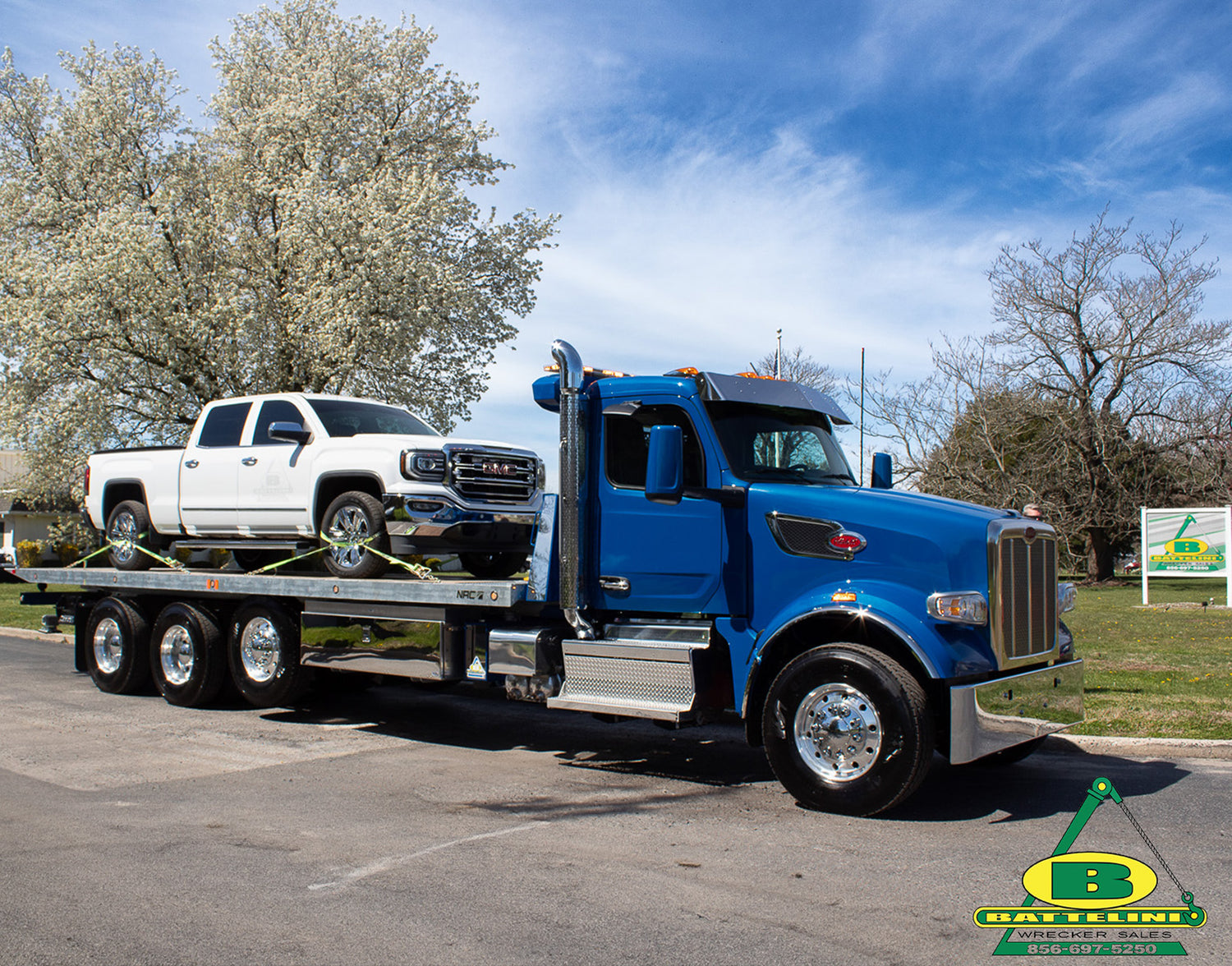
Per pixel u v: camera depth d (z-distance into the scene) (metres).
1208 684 10.04
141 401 24.70
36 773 6.67
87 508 10.64
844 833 5.31
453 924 3.93
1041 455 36.94
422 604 7.63
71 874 4.54
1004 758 6.98
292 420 9.07
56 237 24.91
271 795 6.11
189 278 24.20
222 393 24.97
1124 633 15.78
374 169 26.50
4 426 23.58
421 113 27.67
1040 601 6.18
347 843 5.07
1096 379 37.31
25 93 26.00
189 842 5.06
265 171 25.94
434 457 8.02
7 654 13.84
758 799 6.11
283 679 8.67
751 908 4.14
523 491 8.68
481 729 8.57
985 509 6.12
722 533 6.39
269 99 26.39
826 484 6.80
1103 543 38.16
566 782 6.58
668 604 6.57
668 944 3.74
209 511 9.42
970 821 5.55
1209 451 34.50
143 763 7.01
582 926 3.92
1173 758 7.30
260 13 27.41
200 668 9.27
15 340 22.95
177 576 9.41
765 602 6.24
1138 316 35.72
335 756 7.36
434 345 26.17
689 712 6.28
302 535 8.79
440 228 25.53
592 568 6.85
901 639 5.54
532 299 27.83
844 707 5.69
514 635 7.09
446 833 5.27
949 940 3.80
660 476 6.04
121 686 10.00
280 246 24.89
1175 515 22.53
